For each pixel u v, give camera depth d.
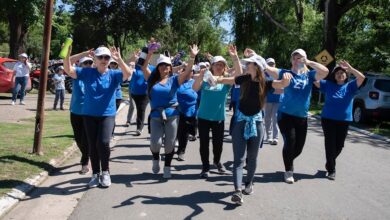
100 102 6.39
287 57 31.31
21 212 5.43
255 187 6.94
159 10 39.84
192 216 5.48
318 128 15.20
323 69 6.98
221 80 6.23
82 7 39.91
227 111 18.53
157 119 7.09
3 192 5.83
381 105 16.17
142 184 6.85
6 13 25.59
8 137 9.56
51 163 7.62
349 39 27.06
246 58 5.99
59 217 5.31
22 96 17.02
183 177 7.38
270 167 8.38
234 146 6.04
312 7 31.36
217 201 6.12
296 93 7.15
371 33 24.42
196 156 9.13
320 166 8.70
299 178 7.66
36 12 24.47
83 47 42.59
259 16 30.94
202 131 7.29
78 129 7.41
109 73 6.46
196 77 6.52
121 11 39.53
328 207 6.11
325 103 7.79
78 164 7.95
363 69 24.80
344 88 7.72
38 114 8.03
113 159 8.62
